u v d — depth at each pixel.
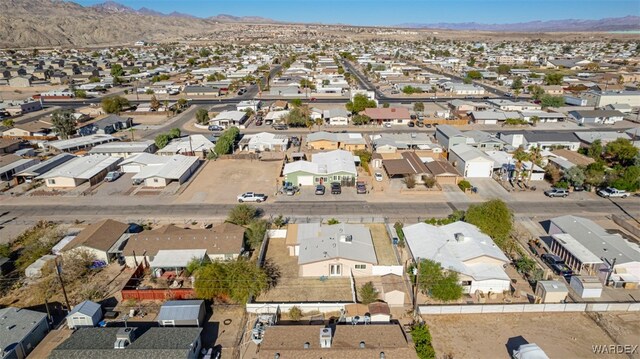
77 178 70.75
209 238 48.62
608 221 57.69
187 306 37.59
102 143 95.81
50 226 56.19
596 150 81.94
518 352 32.56
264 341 33.31
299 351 32.06
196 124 113.94
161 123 117.62
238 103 138.75
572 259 45.72
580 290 41.44
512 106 124.88
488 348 34.69
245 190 68.81
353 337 33.66
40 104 137.50
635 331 36.72
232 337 36.09
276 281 44.00
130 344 32.34
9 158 80.38
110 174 73.75
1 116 125.12
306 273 44.75
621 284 42.81
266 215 59.25
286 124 112.19
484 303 40.41
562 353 34.09
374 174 73.88
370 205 62.75
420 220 57.72
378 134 102.50
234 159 85.06
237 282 40.00
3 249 48.03
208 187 70.31
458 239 46.44
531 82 179.75
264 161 83.50
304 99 152.50
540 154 77.38
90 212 60.69
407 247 48.09
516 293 41.94
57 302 40.91
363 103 122.75
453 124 113.06
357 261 44.22
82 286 43.31
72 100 154.38
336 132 104.69
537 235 53.75
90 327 35.94
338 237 48.00
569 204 63.12
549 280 42.03
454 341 35.47
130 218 58.72
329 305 39.09
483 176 74.25
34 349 34.72
